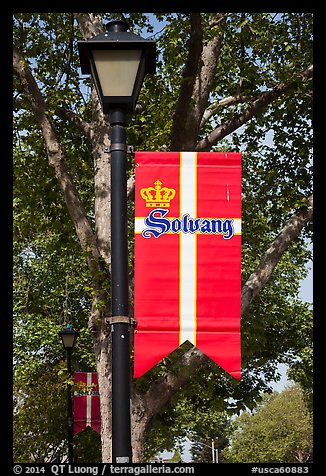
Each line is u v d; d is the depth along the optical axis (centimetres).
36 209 1973
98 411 1838
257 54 1905
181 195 928
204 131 1972
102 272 1373
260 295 2347
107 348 1367
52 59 1895
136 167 930
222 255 927
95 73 773
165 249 927
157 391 1379
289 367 2586
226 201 930
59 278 2972
